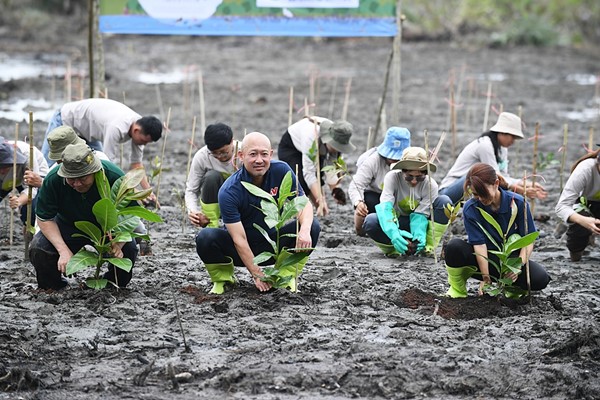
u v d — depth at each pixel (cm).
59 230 1292
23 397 973
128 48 5409
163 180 2166
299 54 5278
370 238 1680
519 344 1137
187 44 5728
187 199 1606
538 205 1989
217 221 1603
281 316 1223
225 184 1276
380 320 1220
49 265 1292
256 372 1031
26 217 1587
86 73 4059
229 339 1139
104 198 1221
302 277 1416
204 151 1587
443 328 1191
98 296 1266
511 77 4450
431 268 1484
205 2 2236
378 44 5816
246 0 2242
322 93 3788
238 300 1273
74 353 1093
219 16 2245
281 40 5959
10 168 1514
